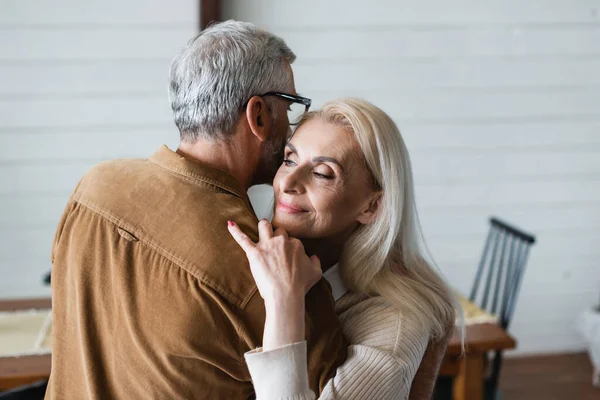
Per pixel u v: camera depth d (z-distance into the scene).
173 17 3.15
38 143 3.15
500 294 3.75
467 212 3.65
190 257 1.04
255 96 1.15
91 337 1.12
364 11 3.31
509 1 3.43
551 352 3.95
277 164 1.26
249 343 1.06
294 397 1.00
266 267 1.04
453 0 3.38
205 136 1.16
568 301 3.89
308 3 3.25
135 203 1.11
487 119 3.56
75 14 3.06
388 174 1.21
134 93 3.19
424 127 3.51
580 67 3.59
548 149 3.66
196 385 1.06
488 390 2.58
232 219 1.09
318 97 3.37
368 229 1.26
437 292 1.34
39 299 2.49
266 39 1.19
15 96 3.09
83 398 1.16
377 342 1.19
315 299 1.12
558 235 3.79
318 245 1.33
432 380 1.34
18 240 3.23
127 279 1.07
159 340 1.05
